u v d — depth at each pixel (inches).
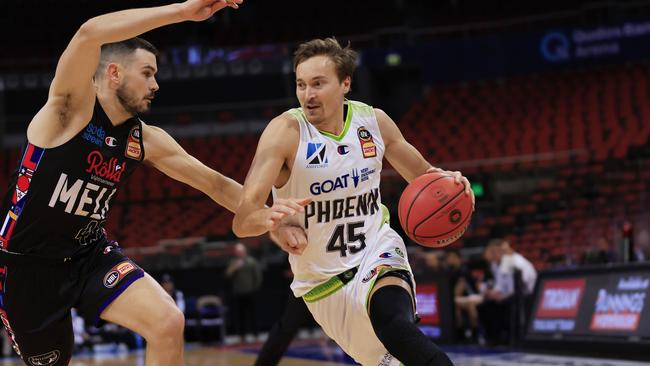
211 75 836.6
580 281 316.8
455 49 816.3
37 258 127.3
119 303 127.3
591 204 573.9
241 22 956.0
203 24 929.5
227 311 537.6
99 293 128.1
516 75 807.7
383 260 129.4
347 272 131.7
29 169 123.3
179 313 127.3
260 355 197.9
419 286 408.5
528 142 700.7
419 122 791.1
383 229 135.6
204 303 507.5
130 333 479.8
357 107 136.1
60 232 126.5
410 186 133.0
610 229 536.4
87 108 122.6
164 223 664.4
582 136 679.1
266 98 838.5
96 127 124.9
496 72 805.9
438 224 129.3
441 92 820.6
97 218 130.0
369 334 130.4
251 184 124.0
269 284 560.1
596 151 631.8
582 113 723.4
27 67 877.8
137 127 132.0
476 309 393.4
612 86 747.4
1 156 783.1
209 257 571.2
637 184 573.6
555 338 320.8
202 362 357.7
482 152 707.4
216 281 544.7
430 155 728.3
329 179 129.3
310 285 135.0
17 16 918.4
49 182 123.0
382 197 627.5
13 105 816.9
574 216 573.3
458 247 563.5
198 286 544.4
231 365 339.9
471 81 820.0
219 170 759.1
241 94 837.8
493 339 371.2
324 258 132.6
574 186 603.2
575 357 302.8
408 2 901.8
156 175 735.1
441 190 130.0
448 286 390.3
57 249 127.8
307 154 128.6
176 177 140.3
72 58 115.8
